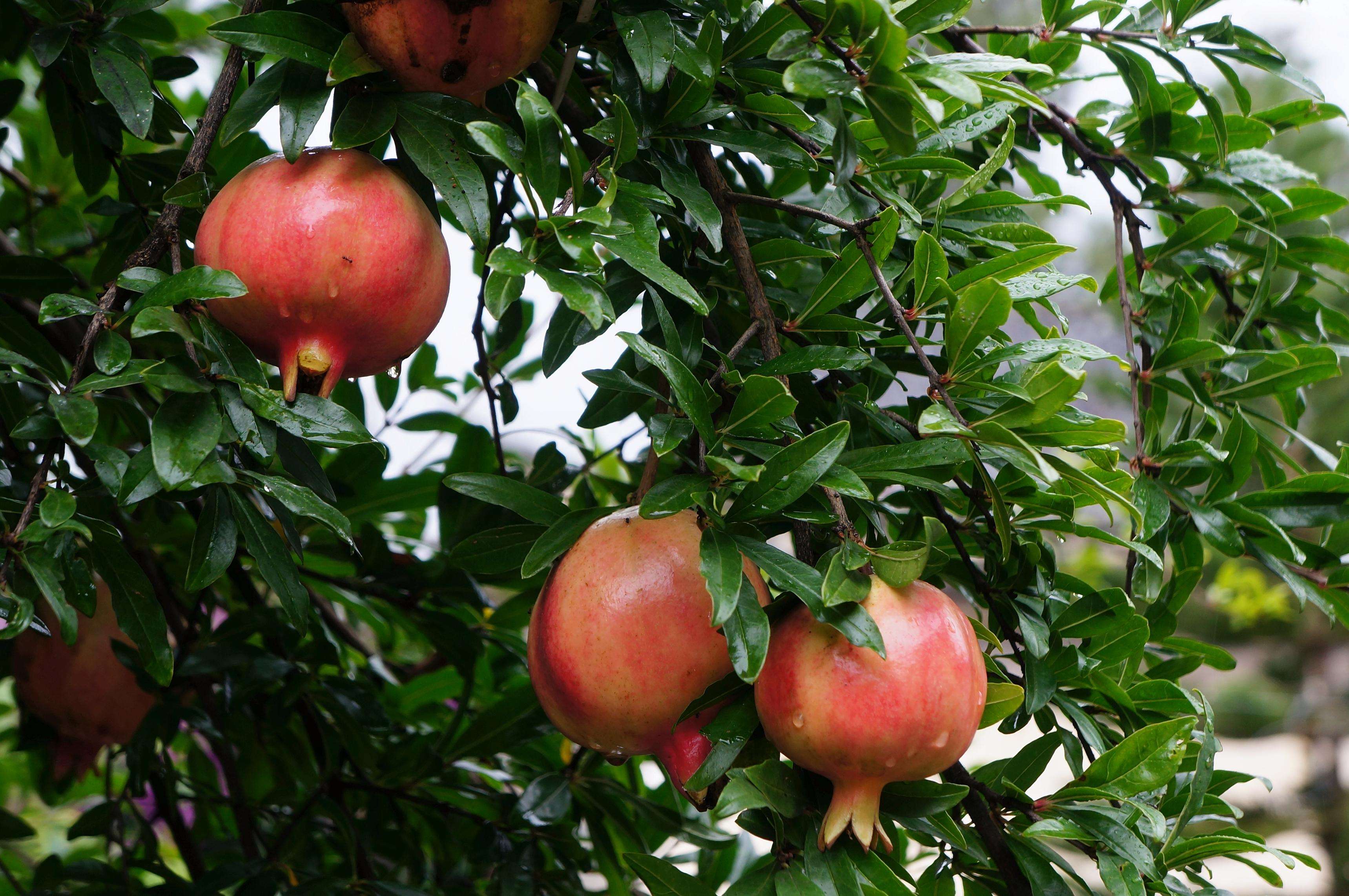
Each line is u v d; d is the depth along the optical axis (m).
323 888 1.64
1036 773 1.19
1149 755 1.07
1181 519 1.62
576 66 1.42
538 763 2.00
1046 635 1.24
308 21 1.06
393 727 2.17
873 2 0.92
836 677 0.90
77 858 2.75
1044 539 1.35
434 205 1.21
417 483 2.16
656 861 0.96
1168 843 1.14
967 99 0.93
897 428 1.22
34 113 2.43
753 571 1.02
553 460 1.91
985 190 1.89
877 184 1.26
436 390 2.38
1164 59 1.62
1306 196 1.79
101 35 1.17
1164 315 1.68
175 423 0.95
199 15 2.53
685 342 1.26
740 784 0.95
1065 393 0.98
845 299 1.21
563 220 0.95
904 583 0.93
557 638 1.00
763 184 1.80
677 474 1.01
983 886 1.22
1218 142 1.66
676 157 1.24
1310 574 1.61
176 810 2.08
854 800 0.94
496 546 1.25
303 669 1.83
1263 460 1.78
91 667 1.89
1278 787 6.66
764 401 0.99
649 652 0.97
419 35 1.03
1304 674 6.52
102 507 1.76
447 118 1.09
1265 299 1.70
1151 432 1.59
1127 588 1.55
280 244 0.97
